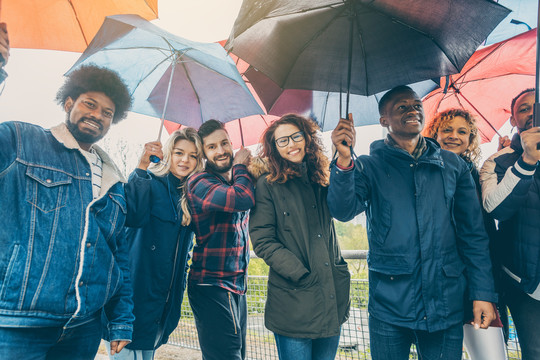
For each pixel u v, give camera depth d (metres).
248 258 2.16
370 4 1.60
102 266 1.40
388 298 1.62
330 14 1.64
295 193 1.83
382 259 1.67
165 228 1.88
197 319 1.92
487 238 1.65
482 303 1.58
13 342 1.14
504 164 1.83
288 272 1.67
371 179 1.77
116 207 1.52
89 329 1.37
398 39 1.68
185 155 2.06
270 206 1.83
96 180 1.45
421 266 1.59
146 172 1.88
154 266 1.84
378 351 1.65
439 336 1.59
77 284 1.28
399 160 1.75
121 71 2.13
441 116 2.22
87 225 1.34
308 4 1.54
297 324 1.68
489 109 2.52
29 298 1.17
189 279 1.99
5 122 1.31
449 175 1.69
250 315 3.11
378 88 1.79
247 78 2.42
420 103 1.77
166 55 2.19
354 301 2.67
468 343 1.85
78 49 2.14
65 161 1.37
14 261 1.17
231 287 1.95
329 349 1.78
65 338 1.30
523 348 1.73
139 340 1.78
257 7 1.46
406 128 1.74
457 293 1.61
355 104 2.47
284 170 1.84
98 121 1.43
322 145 1.97
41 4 2.10
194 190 1.94
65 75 1.45
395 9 1.60
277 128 1.87
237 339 1.89
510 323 2.27
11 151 1.24
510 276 1.74
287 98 2.46
